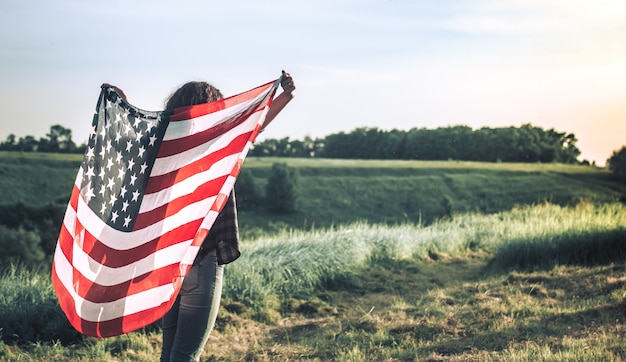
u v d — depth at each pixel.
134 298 3.59
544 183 92.81
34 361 6.41
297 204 81.12
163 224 3.66
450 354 6.27
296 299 10.07
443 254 14.58
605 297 8.24
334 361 6.38
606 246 11.98
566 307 8.06
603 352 5.60
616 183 92.12
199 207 3.64
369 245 13.60
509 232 16.44
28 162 89.06
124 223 3.70
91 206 3.78
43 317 7.48
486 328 7.17
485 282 10.52
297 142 115.81
